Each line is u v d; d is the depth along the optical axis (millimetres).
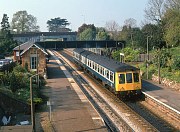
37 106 29609
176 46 58625
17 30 147375
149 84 39062
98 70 42344
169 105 27859
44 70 48531
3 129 21500
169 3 66312
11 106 28500
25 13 148625
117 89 32750
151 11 71625
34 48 48125
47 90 38375
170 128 24109
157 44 65000
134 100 33719
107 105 31203
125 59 64375
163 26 66000
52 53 109062
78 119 25766
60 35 136000
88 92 37938
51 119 25984
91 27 139125
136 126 24312
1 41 90812
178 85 35281
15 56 64312
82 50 63594
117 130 23562
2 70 44094
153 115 27859
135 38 73625
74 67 64625
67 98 33781
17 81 35656
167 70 43000
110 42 80062
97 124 24328
